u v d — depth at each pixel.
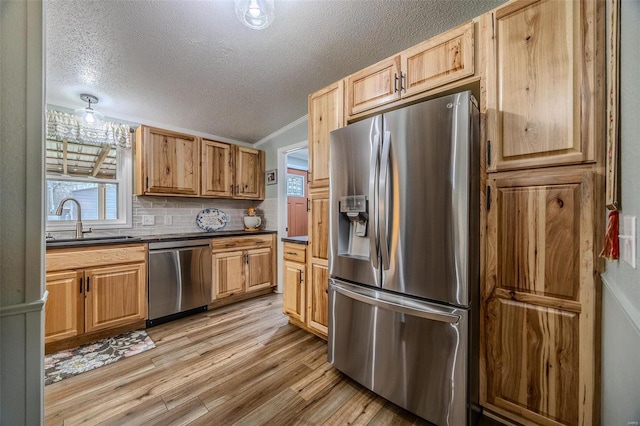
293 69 2.20
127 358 1.95
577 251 1.10
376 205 1.48
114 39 1.75
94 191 2.76
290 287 2.49
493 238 1.30
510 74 1.25
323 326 2.11
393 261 1.42
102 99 2.56
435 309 1.28
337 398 1.54
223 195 3.37
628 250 0.73
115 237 2.62
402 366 1.39
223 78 2.29
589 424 1.06
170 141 2.94
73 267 2.06
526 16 1.21
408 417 1.40
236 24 1.67
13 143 0.85
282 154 3.62
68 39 1.73
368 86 1.82
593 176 1.06
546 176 1.16
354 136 1.64
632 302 0.70
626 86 0.75
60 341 2.05
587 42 1.07
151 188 2.79
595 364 1.05
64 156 2.59
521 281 1.23
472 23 1.37
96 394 1.56
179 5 1.51
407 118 1.37
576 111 1.09
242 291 3.19
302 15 1.63
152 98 2.58
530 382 1.21
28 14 0.87
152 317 2.48
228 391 1.59
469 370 1.22
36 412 0.88
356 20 1.68
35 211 0.88
